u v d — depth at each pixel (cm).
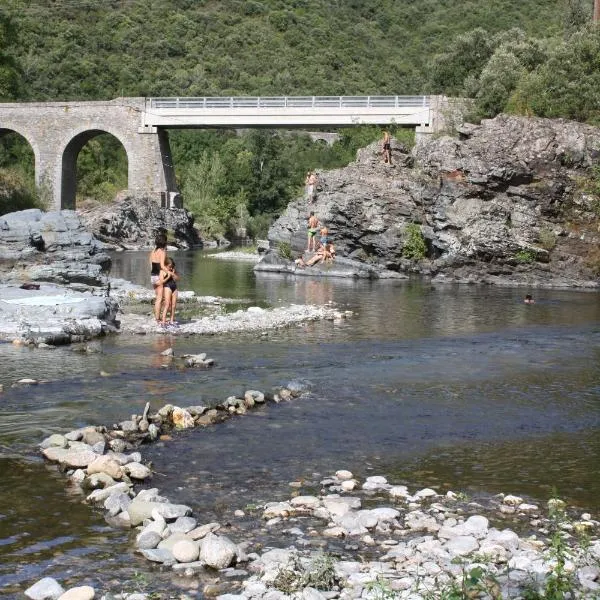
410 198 4166
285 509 786
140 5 12244
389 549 705
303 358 1622
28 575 641
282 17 12450
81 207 7294
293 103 6134
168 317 2178
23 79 9319
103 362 1507
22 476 874
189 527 736
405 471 934
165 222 6731
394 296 3012
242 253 5847
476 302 2856
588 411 1240
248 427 1104
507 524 774
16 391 1251
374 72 11319
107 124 6662
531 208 3984
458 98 5506
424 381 1435
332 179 4403
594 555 690
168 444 1016
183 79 10638
